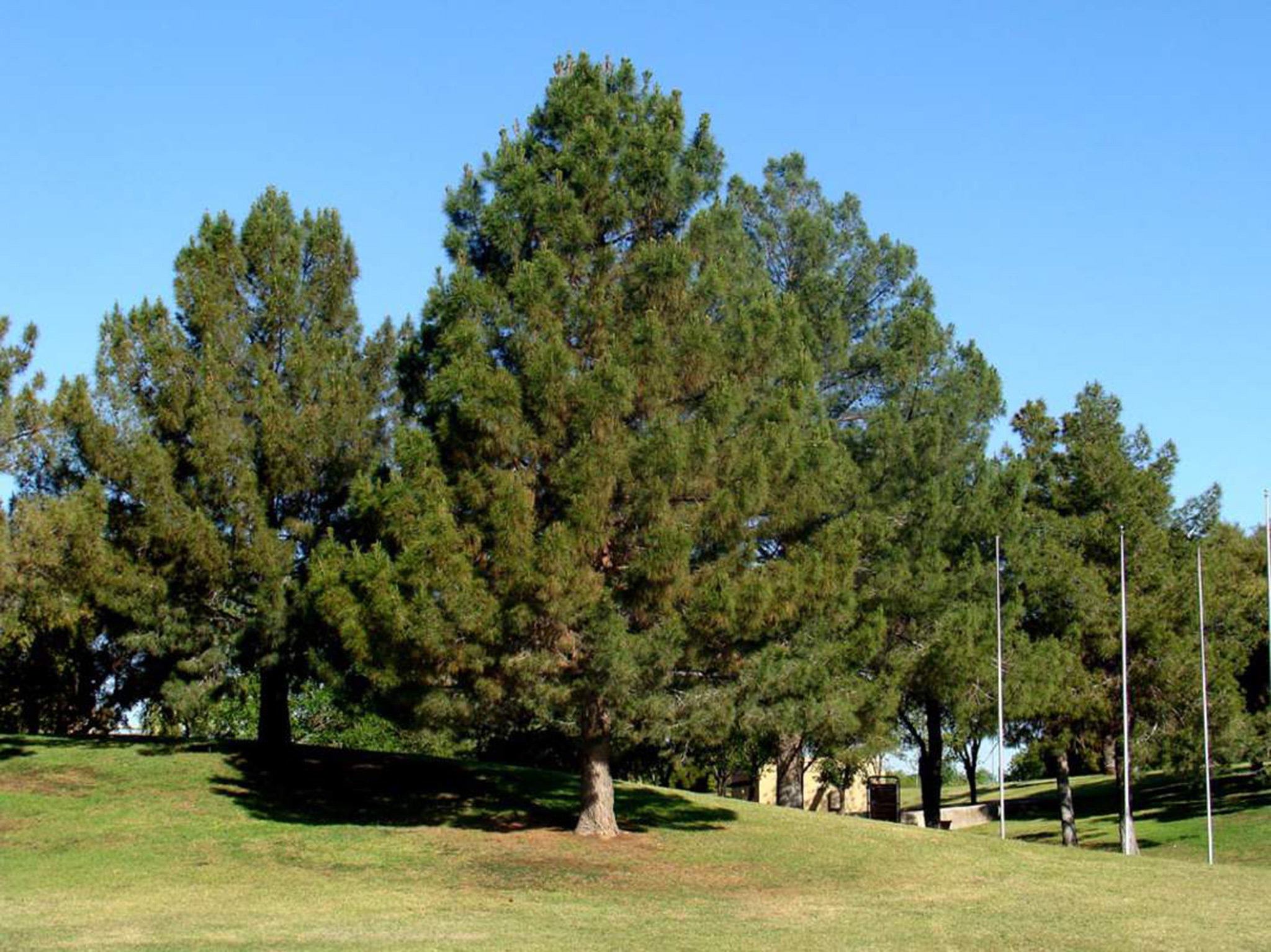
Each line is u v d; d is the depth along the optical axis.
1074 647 32.44
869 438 30.50
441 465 21.06
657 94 23.53
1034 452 35.88
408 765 28.48
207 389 25.77
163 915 16.09
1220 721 32.69
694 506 21.50
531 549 19.38
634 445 20.64
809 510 22.09
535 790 26.78
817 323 31.73
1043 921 17.73
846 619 24.08
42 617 25.59
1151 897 20.62
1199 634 32.69
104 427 25.31
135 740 29.94
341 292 28.25
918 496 30.22
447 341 20.95
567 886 18.98
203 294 26.75
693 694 21.61
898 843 25.27
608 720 22.08
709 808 27.28
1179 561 33.53
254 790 24.95
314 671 26.36
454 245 22.45
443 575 19.45
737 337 22.19
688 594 20.48
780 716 22.28
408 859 20.33
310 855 20.33
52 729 35.72
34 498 23.64
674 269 21.45
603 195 22.39
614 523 21.02
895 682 28.69
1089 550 33.50
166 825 21.86
